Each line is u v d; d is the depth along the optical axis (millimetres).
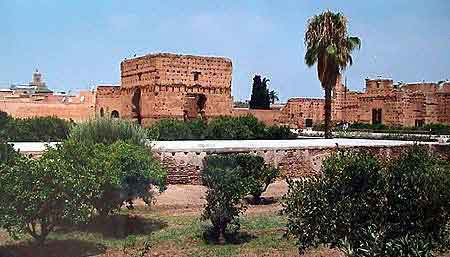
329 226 10781
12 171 15961
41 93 77875
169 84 52375
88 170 17812
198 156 30203
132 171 19766
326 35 43125
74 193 16516
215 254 16922
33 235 17094
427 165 11273
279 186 30641
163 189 21422
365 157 11320
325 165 11609
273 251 17188
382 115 69250
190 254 16938
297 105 77812
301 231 11188
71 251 17297
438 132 60250
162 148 29734
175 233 19562
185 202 25438
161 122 46500
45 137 41312
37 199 15953
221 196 18828
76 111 61656
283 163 33219
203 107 54344
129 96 56594
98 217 20781
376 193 10703
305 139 47438
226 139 45812
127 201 21891
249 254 16906
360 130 66625
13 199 15828
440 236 10492
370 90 70812
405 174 10664
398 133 60812
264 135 48281
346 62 43719
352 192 10891
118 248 17797
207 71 54312
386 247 8922
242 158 25625
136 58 55312
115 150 20344
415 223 10391
